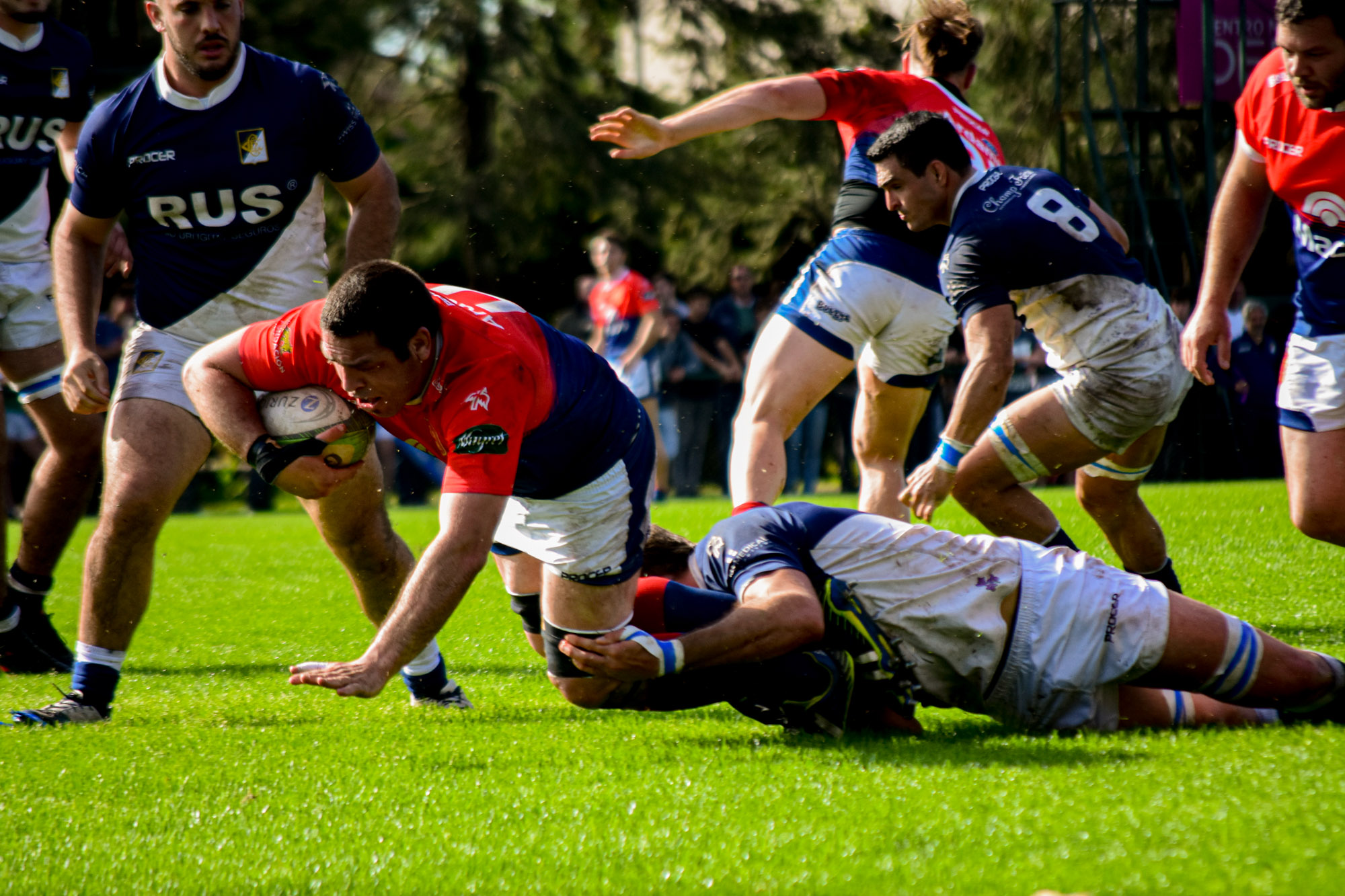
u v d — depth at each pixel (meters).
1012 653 12.68
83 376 15.93
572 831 10.05
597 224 83.62
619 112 18.53
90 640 15.73
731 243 87.19
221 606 27.59
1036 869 8.48
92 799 11.65
